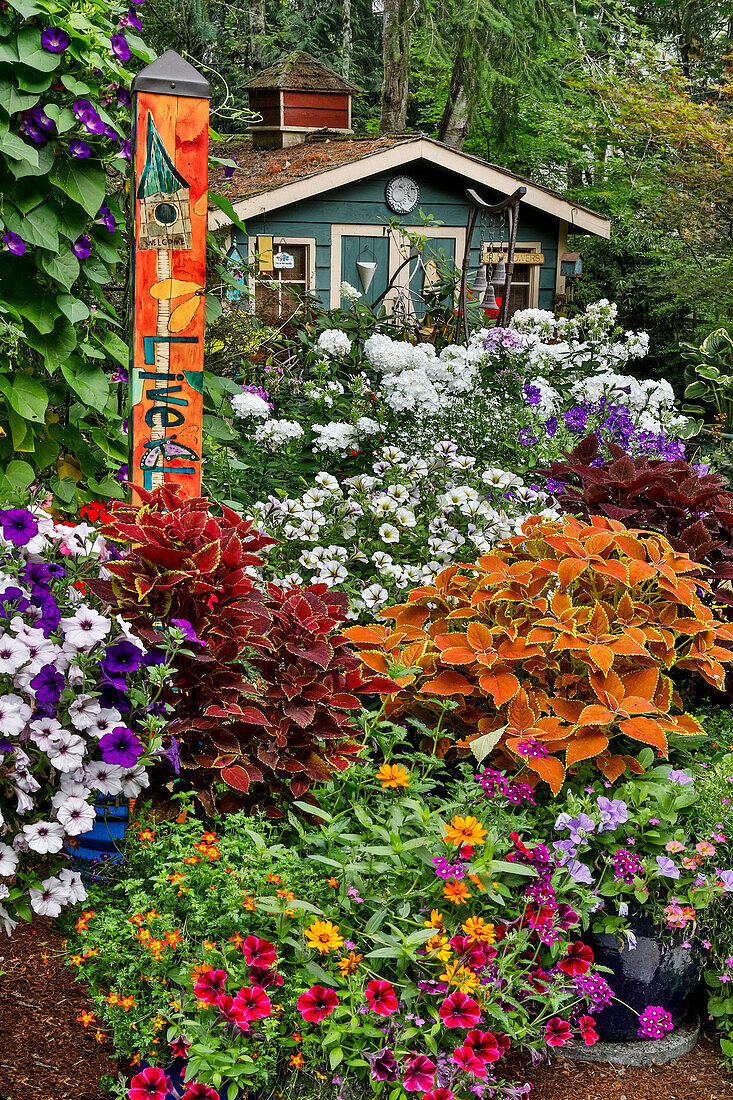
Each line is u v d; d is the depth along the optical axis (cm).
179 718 259
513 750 283
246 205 963
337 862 241
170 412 315
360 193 1041
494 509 419
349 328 591
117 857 251
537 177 1566
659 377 1191
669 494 363
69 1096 235
